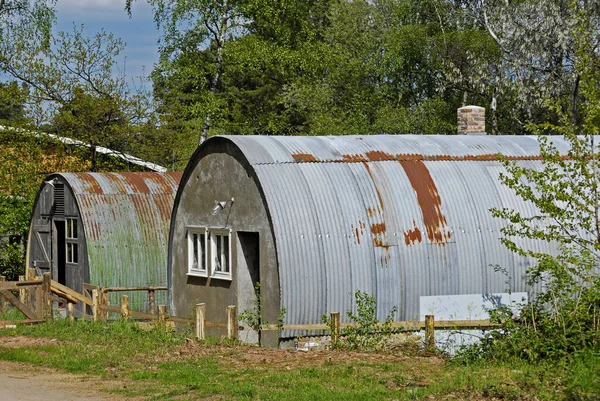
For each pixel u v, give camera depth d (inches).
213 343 718.5
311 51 1724.9
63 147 1429.6
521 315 648.4
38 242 1154.0
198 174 860.0
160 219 1068.5
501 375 530.6
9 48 1464.1
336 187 767.7
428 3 1942.7
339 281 733.3
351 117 1804.9
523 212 807.1
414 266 759.1
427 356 646.5
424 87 1966.0
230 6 1632.6
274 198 742.5
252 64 1656.0
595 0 1363.2
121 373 609.0
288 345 721.0
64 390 549.6
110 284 1015.0
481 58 1690.5
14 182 1298.0
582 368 522.9
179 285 898.7
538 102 1448.1
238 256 800.9
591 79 667.4
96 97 1472.7
